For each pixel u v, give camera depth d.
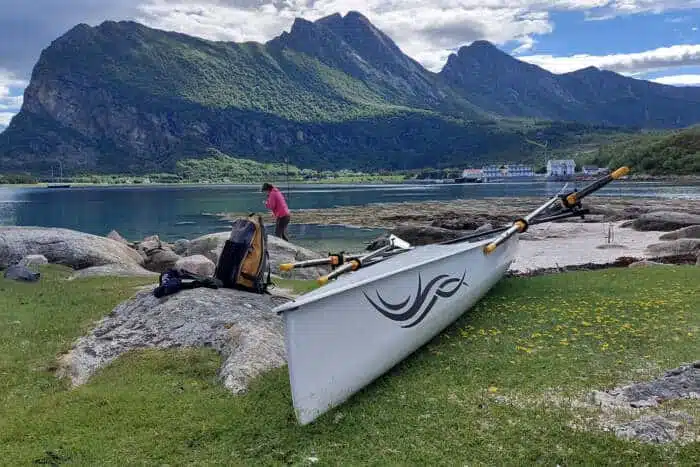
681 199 46.72
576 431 4.41
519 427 4.55
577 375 5.62
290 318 4.82
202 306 7.80
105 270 13.35
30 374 6.61
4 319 8.64
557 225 29.84
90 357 7.00
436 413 4.91
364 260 8.02
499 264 9.15
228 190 114.19
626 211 33.84
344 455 4.34
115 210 55.09
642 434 4.30
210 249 17.31
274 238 16.28
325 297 5.10
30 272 11.95
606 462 4.02
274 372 5.97
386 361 5.80
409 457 4.25
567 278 10.08
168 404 5.41
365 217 39.84
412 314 6.28
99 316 8.77
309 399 4.91
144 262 17.20
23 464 4.42
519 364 5.98
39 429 5.02
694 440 4.18
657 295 8.48
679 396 4.92
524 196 63.62
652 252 16.59
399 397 5.30
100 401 5.53
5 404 5.79
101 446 4.67
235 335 6.86
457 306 7.39
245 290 8.85
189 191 109.62
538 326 7.28
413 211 42.88
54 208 58.75
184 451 4.56
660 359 5.94
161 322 7.59
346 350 5.32
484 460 4.16
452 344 6.75
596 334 6.85
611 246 20.62
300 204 58.22
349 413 5.04
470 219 32.53
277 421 4.93
